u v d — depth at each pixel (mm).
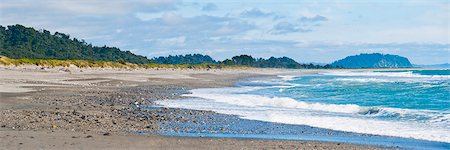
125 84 50719
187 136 15977
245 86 55562
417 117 22234
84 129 16859
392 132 18047
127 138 14797
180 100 32875
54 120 18875
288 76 105188
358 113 24688
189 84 55531
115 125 18438
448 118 21672
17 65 87812
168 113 23984
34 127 16797
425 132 18031
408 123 20500
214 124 20078
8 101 27234
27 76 56938
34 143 13242
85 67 106000
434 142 15953
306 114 24172
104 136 15039
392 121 21203
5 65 84625
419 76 100438
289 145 14477
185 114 23672
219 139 15312
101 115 21484
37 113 21125
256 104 29828
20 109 23203
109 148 13016
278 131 18266
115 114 22406
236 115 23531
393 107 28156
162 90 43625
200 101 32094
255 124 20234
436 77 91250
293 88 50531
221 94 39781
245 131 18141
